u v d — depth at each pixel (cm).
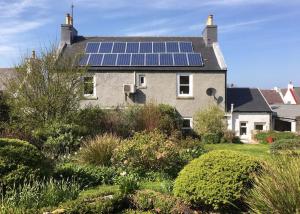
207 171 777
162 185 953
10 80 1756
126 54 2931
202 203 776
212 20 3142
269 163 741
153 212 767
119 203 789
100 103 2781
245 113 2953
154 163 1193
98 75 2800
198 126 2691
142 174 1173
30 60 1758
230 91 3186
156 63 2823
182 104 2808
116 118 2094
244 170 763
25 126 1691
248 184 755
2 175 806
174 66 2809
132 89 2748
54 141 1443
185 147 1719
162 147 1227
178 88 2814
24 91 1727
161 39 3259
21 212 663
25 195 755
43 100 1714
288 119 3566
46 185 837
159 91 2809
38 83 1739
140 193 828
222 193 748
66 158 1321
